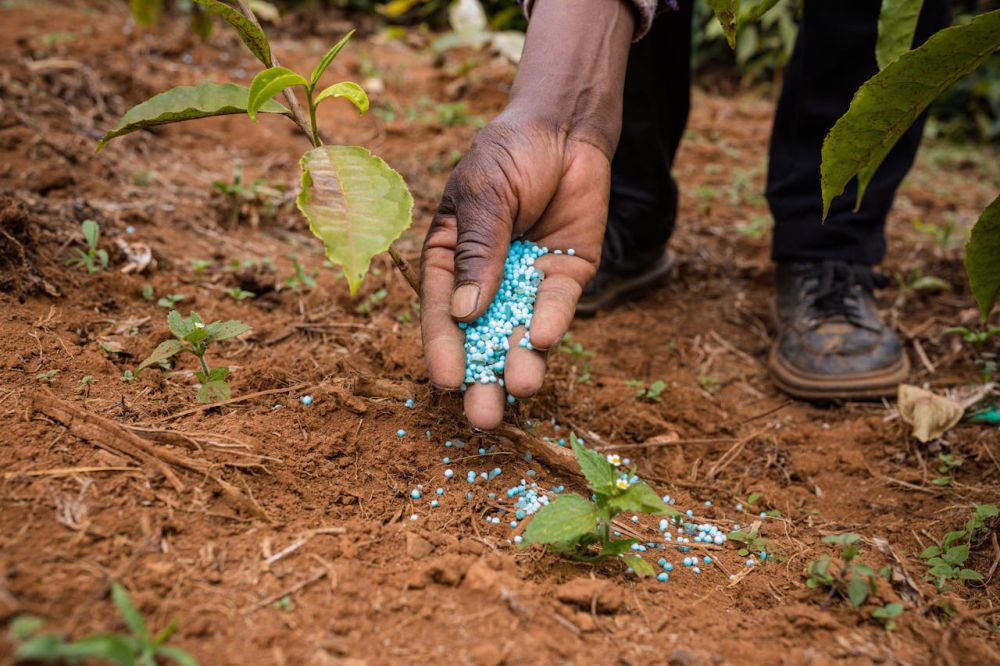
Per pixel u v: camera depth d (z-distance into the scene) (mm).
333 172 616
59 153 962
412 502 657
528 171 679
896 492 762
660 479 752
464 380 674
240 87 654
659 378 884
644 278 991
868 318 871
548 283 701
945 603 621
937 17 812
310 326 820
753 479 772
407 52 1714
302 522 620
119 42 1323
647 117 887
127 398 681
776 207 907
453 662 552
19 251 761
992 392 838
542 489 685
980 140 1938
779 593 633
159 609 552
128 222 899
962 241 1146
